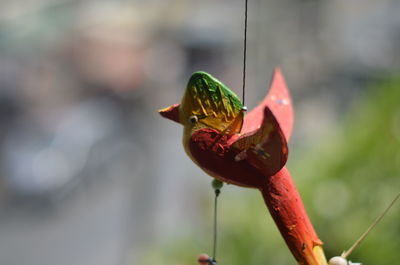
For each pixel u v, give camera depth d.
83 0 22.02
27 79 20.41
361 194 5.99
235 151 2.52
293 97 15.88
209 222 6.96
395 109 6.44
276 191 2.53
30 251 12.23
